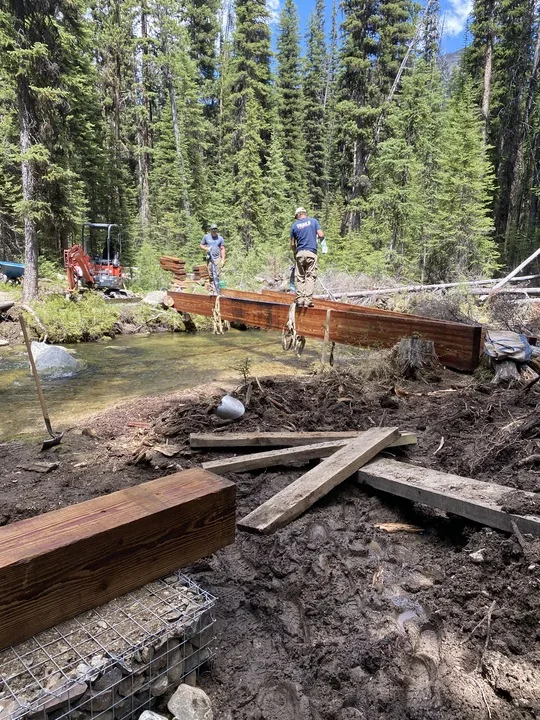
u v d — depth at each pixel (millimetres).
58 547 1416
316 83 40438
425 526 2662
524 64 23344
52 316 9602
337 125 33938
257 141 24672
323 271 16594
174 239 25406
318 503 2863
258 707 1614
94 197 23156
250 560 2357
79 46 16375
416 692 1621
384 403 4516
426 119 17031
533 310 9648
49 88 11898
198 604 1632
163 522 1676
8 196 17109
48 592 1420
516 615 1842
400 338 5762
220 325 9055
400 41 26578
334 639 1850
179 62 25922
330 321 6426
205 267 16734
